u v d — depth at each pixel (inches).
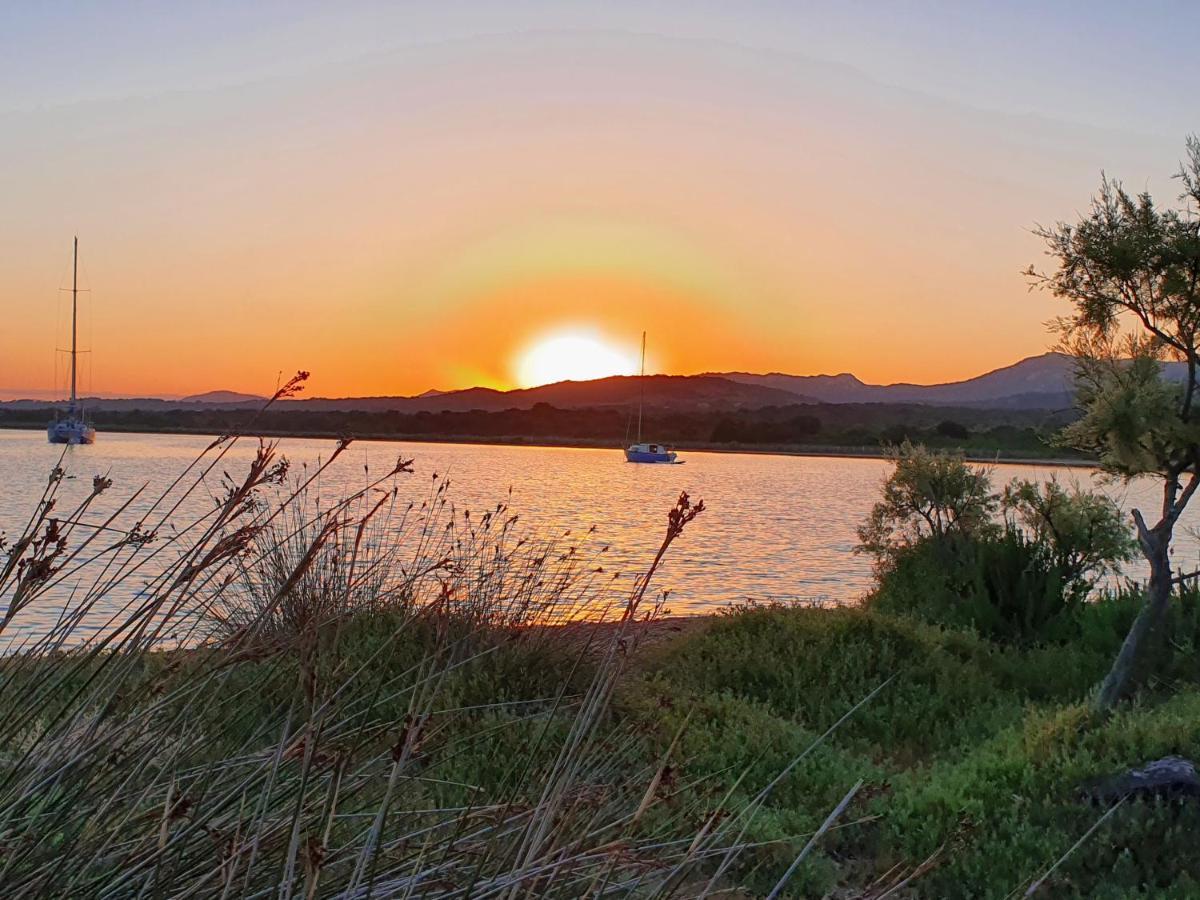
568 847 91.7
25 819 85.1
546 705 241.8
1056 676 398.6
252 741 104.0
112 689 93.5
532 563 322.3
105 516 660.1
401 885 88.8
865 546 577.6
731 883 165.5
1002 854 199.5
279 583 165.5
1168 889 181.3
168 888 84.2
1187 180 319.3
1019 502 518.9
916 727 323.9
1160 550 323.0
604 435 6678.2
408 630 216.2
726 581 779.4
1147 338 339.0
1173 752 245.8
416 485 1630.2
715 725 273.7
